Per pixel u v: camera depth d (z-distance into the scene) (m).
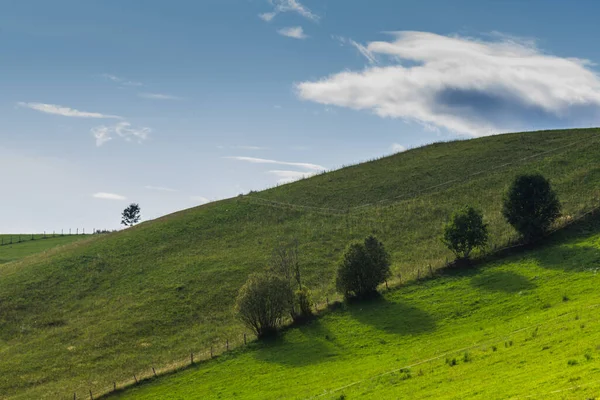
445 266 71.69
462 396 33.34
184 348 66.81
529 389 30.95
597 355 33.22
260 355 59.28
